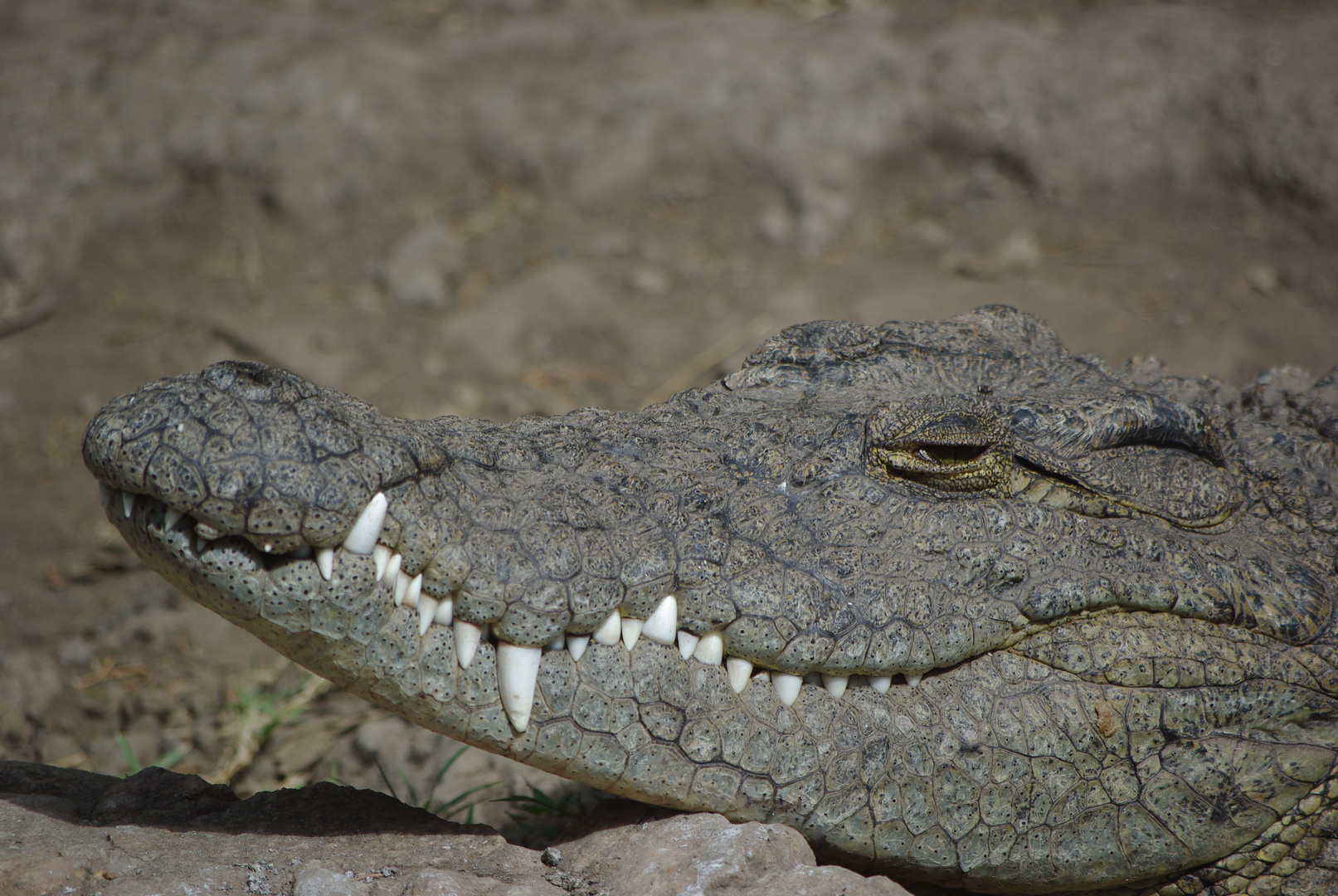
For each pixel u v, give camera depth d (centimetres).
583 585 531
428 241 1781
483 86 1955
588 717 538
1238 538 693
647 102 1923
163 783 616
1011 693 608
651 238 1838
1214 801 628
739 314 1689
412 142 1888
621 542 550
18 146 1792
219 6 2083
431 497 522
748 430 623
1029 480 644
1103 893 650
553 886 538
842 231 1845
